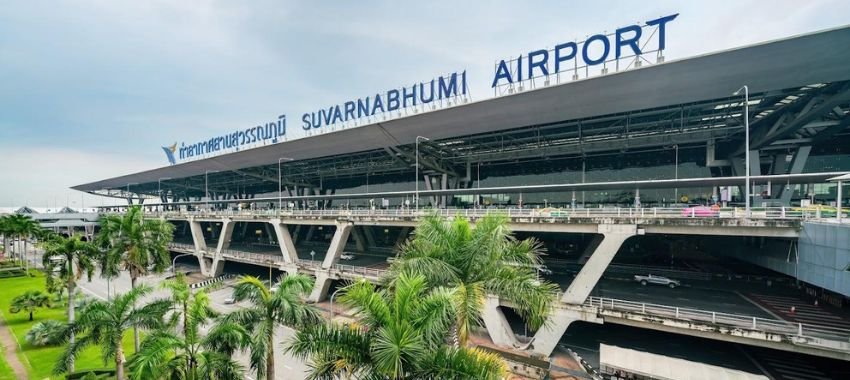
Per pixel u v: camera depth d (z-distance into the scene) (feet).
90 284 192.34
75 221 390.83
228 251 208.23
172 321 57.00
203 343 51.42
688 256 160.35
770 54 100.73
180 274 62.23
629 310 90.79
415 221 140.87
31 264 253.44
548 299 41.39
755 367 89.15
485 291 41.37
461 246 42.88
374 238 241.35
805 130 140.46
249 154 243.81
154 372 47.44
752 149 150.71
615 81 122.52
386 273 44.01
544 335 99.09
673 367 76.48
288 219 178.70
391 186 271.08
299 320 53.06
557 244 182.60
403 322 29.78
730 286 118.62
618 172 189.98
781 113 130.00
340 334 32.76
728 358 94.22
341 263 176.96
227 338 52.01
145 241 106.22
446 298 31.60
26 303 128.67
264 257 187.01
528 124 156.56
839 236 72.49
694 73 112.47
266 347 52.80
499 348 100.48
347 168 262.26
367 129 186.29
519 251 45.29
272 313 54.54
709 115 143.54
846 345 68.59
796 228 85.30
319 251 224.53
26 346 104.53
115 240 103.96
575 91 130.82
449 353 30.37
